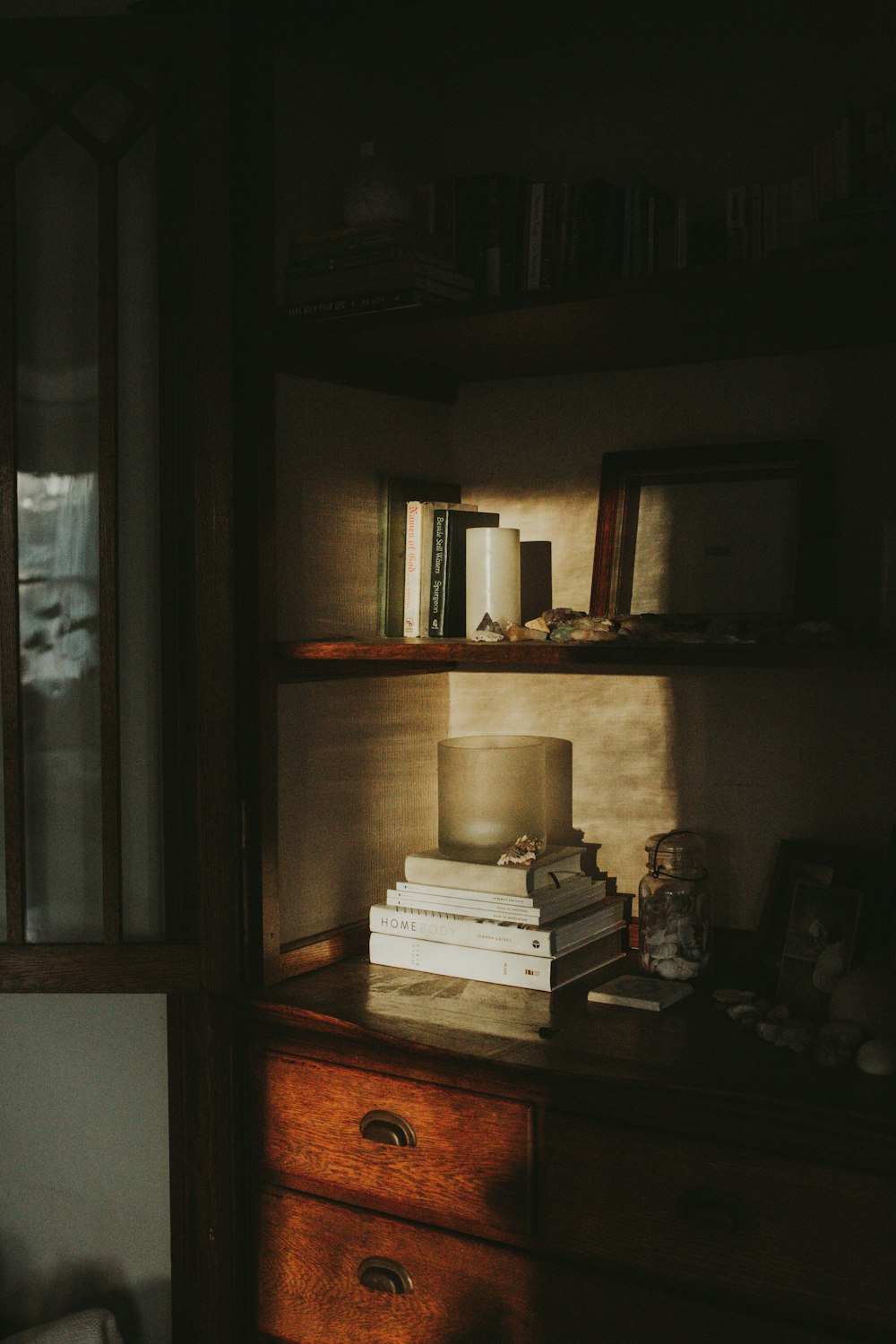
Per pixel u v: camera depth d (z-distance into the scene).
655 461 2.00
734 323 1.72
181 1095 1.83
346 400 1.98
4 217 1.71
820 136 1.89
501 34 2.08
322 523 1.93
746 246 1.77
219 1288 1.79
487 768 1.86
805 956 1.68
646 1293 1.45
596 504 2.10
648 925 1.83
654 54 2.02
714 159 1.97
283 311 1.86
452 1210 1.58
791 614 1.87
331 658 1.76
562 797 2.14
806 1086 1.40
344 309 1.81
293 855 1.87
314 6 1.69
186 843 1.80
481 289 1.92
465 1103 1.56
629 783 2.07
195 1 1.69
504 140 2.17
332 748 1.95
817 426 1.90
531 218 1.89
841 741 1.89
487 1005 1.71
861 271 1.46
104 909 1.74
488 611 1.90
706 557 1.96
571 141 2.10
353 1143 1.66
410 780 2.14
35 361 1.78
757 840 1.96
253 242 1.76
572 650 1.64
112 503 1.71
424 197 1.97
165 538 1.79
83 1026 1.94
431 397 2.17
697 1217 1.41
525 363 2.02
